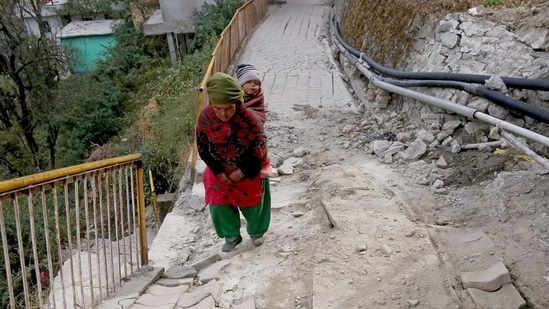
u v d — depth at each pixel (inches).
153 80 697.6
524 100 202.4
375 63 340.2
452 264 135.4
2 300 283.4
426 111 256.5
